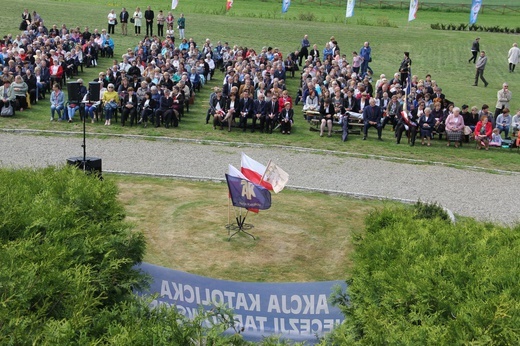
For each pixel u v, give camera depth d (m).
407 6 79.75
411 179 22.03
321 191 20.16
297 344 8.20
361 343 7.72
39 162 21.31
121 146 24.08
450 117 26.81
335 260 15.12
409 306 8.16
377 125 27.08
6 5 55.22
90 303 7.77
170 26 45.44
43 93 30.66
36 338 6.73
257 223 17.05
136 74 32.16
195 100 32.06
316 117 29.02
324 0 81.38
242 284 11.31
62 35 39.62
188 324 7.77
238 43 46.97
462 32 59.16
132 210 17.55
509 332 7.05
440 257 9.09
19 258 8.44
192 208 17.92
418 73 41.50
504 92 30.05
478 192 20.98
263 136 26.73
